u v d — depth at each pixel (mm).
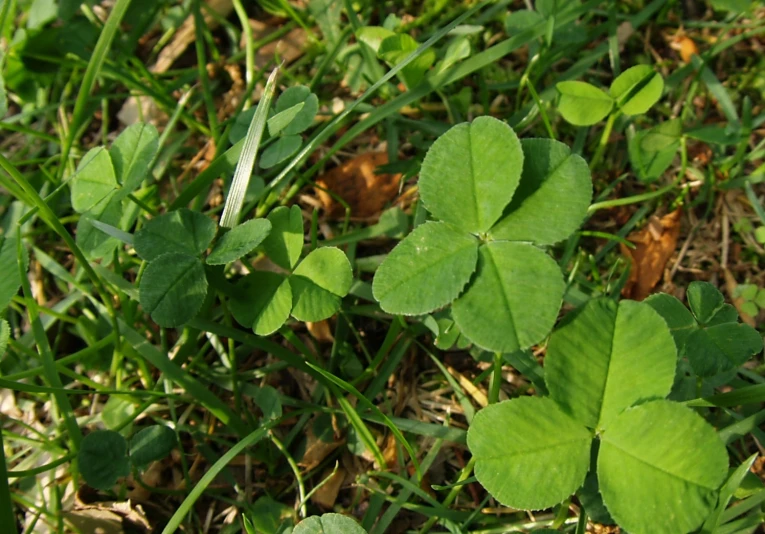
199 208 280
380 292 219
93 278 249
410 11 304
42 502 244
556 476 211
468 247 218
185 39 308
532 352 254
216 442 257
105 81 301
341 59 294
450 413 259
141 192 266
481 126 222
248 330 265
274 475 252
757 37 295
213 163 256
